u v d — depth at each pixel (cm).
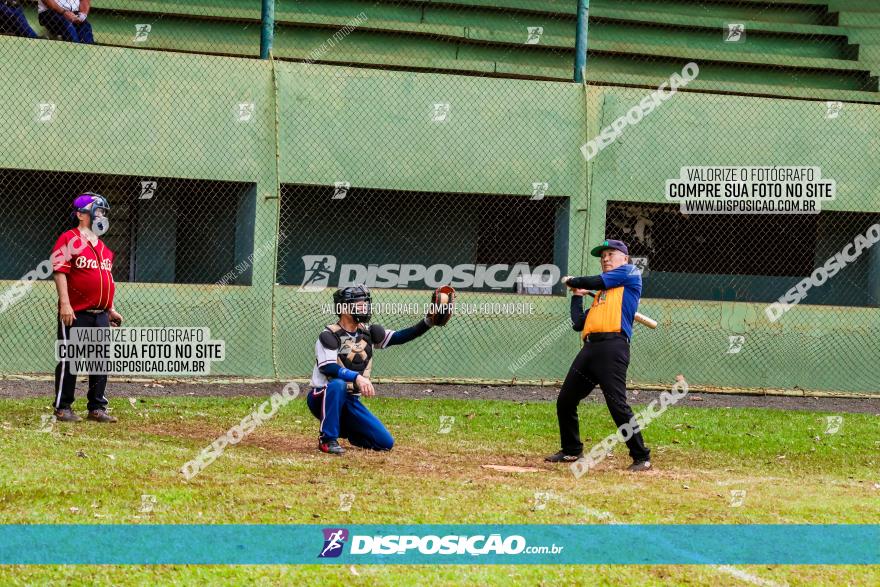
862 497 2103
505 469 2311
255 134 3872
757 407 3697
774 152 4150
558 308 4031
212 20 4553
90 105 3744
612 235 4509
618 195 4072
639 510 1889
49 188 4094
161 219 4147
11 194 4075
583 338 2434
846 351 4166
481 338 4000
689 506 1939
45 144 3706
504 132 4025
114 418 2742
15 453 2156
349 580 1447
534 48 4841
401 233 4384
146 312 3759
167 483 1962
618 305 2380
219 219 4156
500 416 3191
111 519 1700
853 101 4844
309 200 4325
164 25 4503
